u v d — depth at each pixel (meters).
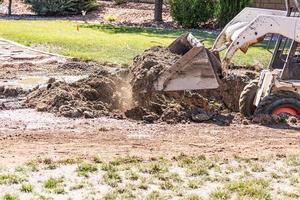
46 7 40.91
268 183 9.47
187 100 14.51
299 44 14.26
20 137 12.13
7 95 16.27
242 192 9.01
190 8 37.06
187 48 16.17
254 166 10.38
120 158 10.62
